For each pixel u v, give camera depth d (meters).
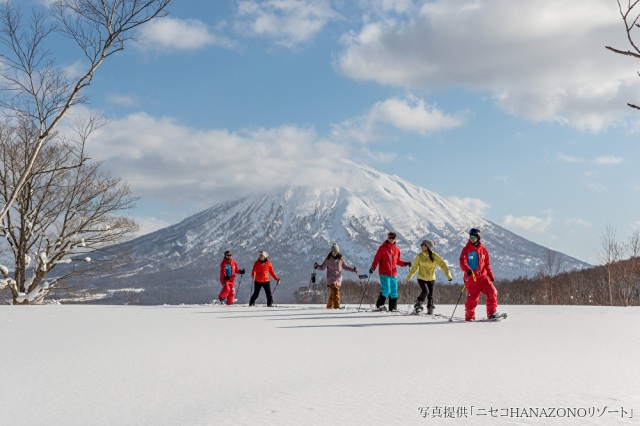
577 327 10.38
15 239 30.38
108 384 5.65
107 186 32.53
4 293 31.28
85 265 32.81
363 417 4.15
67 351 7.86
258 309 17.19
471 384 5.29
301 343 8.60
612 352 7.36
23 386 5.59
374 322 12.10
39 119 14.13
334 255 18.03
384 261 15.64
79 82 14.00
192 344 8.53
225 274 21.47
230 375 6.06
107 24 13.68
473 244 12.29
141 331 10.39
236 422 4.11
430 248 14.40
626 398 4.63
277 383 5.59
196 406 4.70
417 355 7.28
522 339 8.80
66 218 31.42
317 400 4.75
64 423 4.27
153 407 4.70
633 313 13.90
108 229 32.84
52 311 16.84
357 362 6.80
